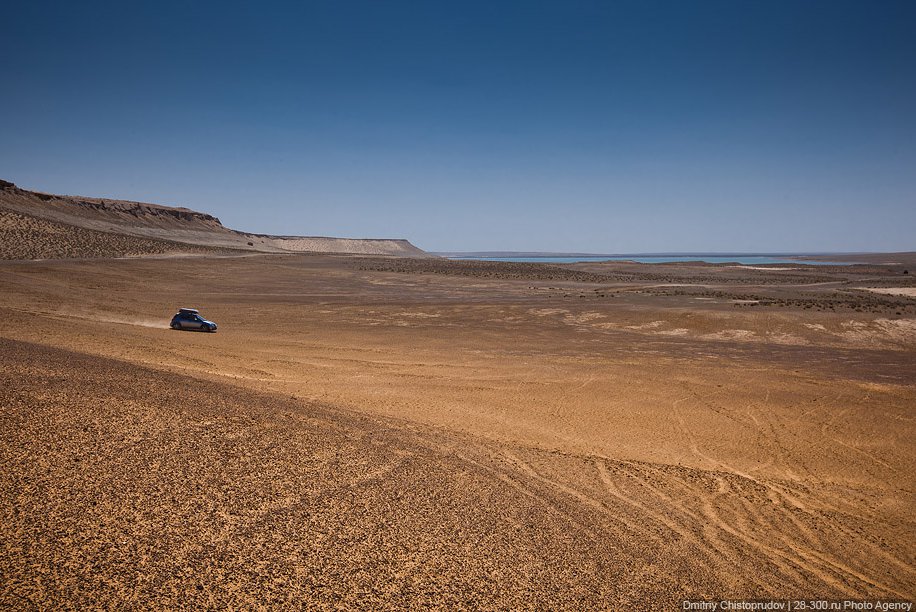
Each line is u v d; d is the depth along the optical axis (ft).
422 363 95.30
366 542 26.00
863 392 80.38
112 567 20.51
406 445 42.52
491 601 23.27
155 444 32.50
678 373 91.40
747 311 150.61
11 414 32.58
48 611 17.54
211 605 19.60
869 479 50.21
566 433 58.59
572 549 29.43
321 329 135.13
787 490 46.29
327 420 46.32
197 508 25.98
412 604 22.00
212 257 361.92
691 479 46.47
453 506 31.96
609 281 348.59
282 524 26.11
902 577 32.68
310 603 20.83
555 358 103.50
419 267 417.08
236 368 78.02
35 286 173.99
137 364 62.85
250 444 35.45
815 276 446.19
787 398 76.43
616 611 24.26
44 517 22.67
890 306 172.76
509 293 239.91
